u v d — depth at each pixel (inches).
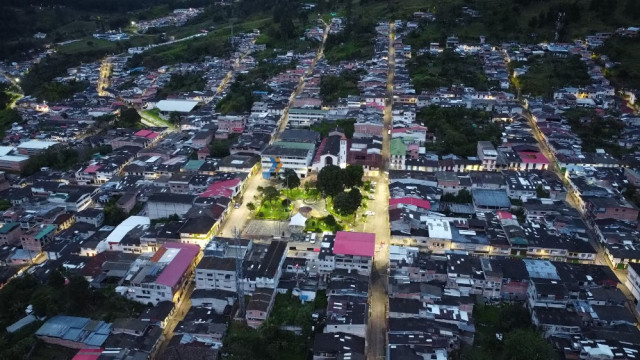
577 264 7450.8
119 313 6963.6
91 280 7504.9
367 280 7303.2
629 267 7308.1
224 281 7170.3
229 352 6166.3
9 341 6525.6
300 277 7568.9
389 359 5841.5
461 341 6235.2
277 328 6412.4
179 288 7278.5
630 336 6166.3
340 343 6151.6
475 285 7081.7
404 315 6525.6
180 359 5974.4
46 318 6875.0
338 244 7677.2
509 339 5954.7
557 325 6284.5
